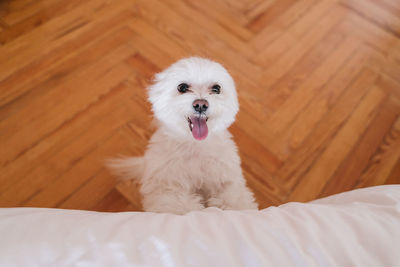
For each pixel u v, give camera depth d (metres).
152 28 1.53
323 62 1.51
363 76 1.48
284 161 1.22
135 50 1.45
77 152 1.17
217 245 0.41
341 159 1.24
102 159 1.17
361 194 0.59
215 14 1.62
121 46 1.45
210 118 0.88
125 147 1.21
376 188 0.59
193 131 0.86
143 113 1.29
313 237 0.42
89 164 1.15
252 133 1.28
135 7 1.59
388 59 1.55
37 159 1.14
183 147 0.92
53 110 1.25
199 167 0.92
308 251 0.41
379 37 1.63
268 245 0.42
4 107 1.23
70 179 1.11
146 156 0.96
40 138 1.18
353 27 1.66
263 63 1.48
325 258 0.40
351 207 0.50
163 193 0.88
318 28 1.63
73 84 1.32
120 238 0.42
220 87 0.90
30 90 1.28
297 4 1.72
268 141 1.27
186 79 0.87
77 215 0.48
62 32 1.45
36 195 1.07
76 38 1.44
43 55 1.38
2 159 1.12
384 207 0.49
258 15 1.65
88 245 0.40
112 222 0.46
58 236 0.41
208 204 0.93
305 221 0.46
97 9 1.55
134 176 1.08
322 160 1.24
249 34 1.57
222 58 1.48
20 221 0.43
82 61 1.38
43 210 0.48
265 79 1.43
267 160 1.22
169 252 0.40
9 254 0.38
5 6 1.49
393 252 0.41
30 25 1.45
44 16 1.49
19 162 1.13
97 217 0.47
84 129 1.22
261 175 1.19
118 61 1.41
